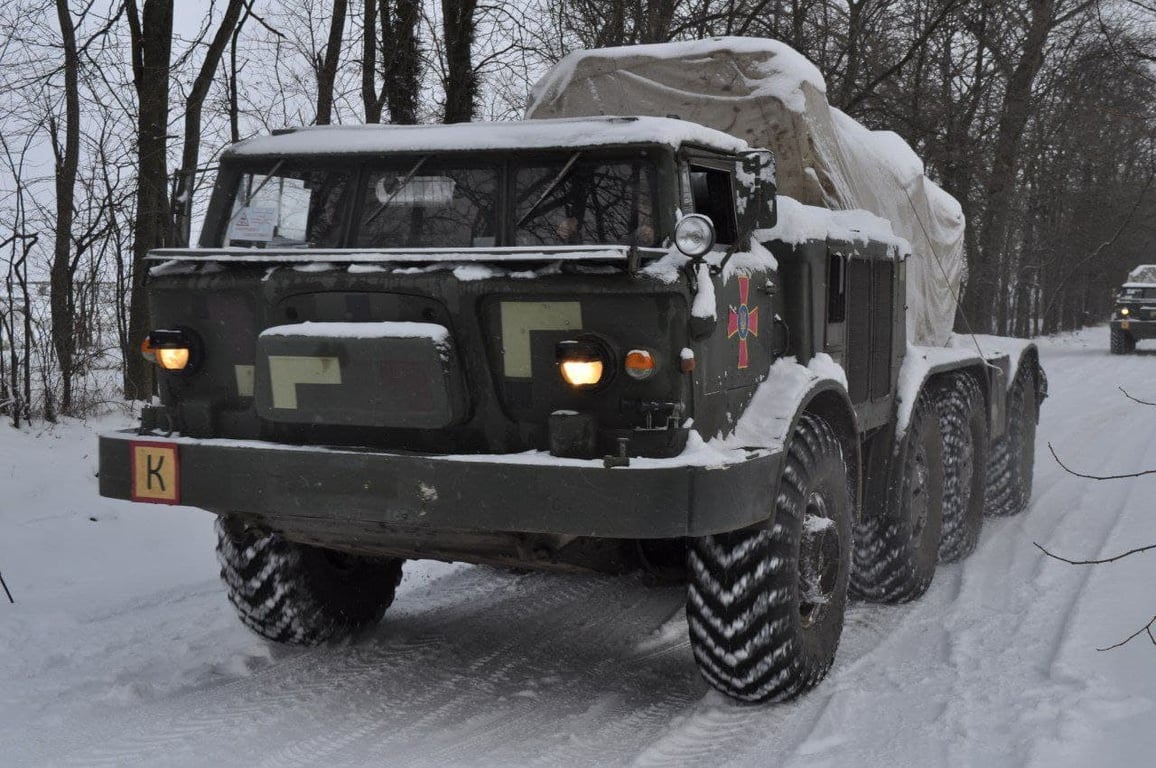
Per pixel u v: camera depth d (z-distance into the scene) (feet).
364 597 17.62
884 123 55.36
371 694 15.23
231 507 13.67
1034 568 22.03
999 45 63.67
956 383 23.31
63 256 34.35
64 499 26.84
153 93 36.81
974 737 12.81
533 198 14.30
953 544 22.86
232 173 15.89
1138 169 38.99
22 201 34.04
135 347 36.91
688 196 14.05
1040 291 105.70
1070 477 33.22
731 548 14.12
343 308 13.62
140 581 22.16
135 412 35.63
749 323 14.69
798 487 14.52
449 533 13.70
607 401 12.89
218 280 14.15
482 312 13.16
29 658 16.89
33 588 21.49
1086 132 54.19
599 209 13.99
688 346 12.83
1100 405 51.70
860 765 12.26
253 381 14.24
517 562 14.17
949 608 19.65
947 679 15.17
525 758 12.96
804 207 17.12
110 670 16.33
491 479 12.51
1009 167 67.46
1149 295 87.20
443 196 14.73
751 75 19.44
